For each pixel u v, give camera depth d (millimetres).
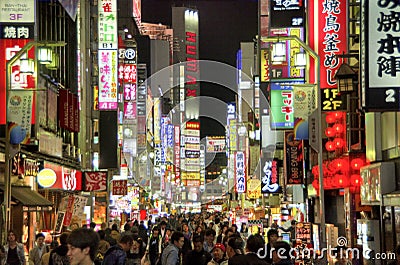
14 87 30953
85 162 58062
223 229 28859
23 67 26469
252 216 58656
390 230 24219
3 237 25578
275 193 54344
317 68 25391
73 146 51781
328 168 32688
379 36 16672
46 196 43844
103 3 57875
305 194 43250
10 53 31609
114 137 58656
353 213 28266
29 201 34312
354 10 30422
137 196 78438
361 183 26766
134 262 17922
